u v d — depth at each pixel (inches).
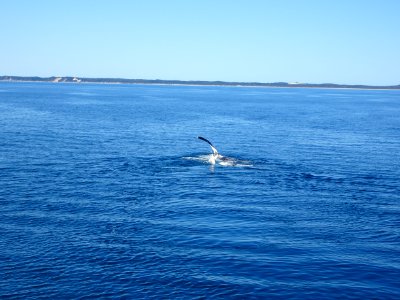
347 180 1685.5
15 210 1246.9
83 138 2677.2
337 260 953.5
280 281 858.1
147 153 2203.5
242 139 2817.4
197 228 1135.0
